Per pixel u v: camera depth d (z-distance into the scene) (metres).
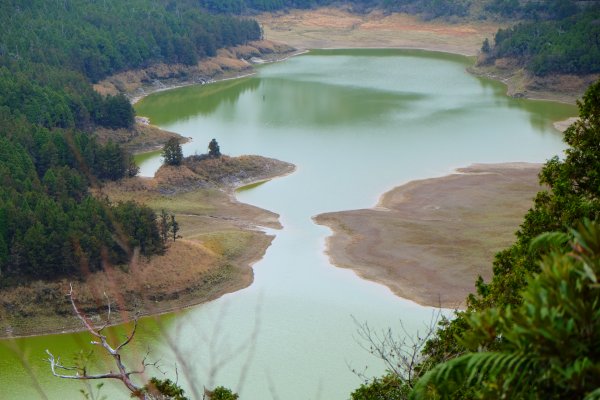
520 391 13.81
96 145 126.56
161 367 51.00
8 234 84.12
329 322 77.00
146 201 120.25
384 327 75.56
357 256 95.56
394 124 166.88
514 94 198.00
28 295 80.56
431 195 118.69
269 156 145.25
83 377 18.06
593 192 32.66
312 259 95.44
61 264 81.44
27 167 118.94
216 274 89.06
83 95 161.25
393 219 108.31
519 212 109.12
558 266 13.75
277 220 112.00
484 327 14.68
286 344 71.50
